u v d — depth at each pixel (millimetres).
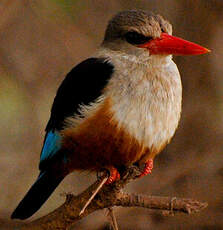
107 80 8250
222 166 13180
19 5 13805
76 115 8305
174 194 13008
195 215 12648
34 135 14023
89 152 8328
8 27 13930
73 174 13523
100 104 8164
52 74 14188
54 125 8648
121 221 12273
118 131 8133
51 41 14109
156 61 8367
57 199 13102
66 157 8602
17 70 14102
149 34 8367
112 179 7816
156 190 12984
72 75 8648
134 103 8164
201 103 13422
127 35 8422
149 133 8195
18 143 13938
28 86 14125
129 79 8250
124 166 8414
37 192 8961
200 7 13297
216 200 12945
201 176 13141
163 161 13328
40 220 7891
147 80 8273
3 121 13961
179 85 8508
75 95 8445
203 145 13336
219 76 13328
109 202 7754
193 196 12992
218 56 13297
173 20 13438
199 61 13375
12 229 12484
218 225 12711
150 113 8203
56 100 8805
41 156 8938
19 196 13445
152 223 12406
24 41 14297
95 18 14062
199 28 13328
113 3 14016
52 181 8938
